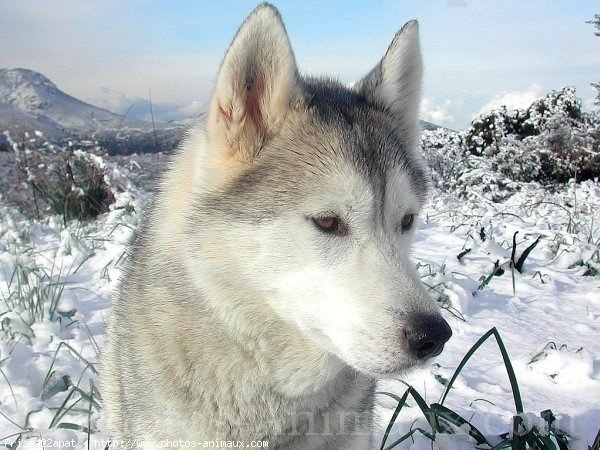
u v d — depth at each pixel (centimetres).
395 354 43
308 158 48
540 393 65
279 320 48
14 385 68
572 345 77
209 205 48
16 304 88
